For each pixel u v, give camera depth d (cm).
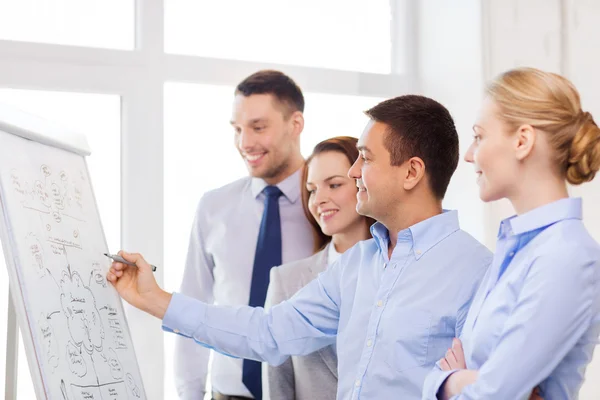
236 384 249
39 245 164
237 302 254
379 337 170
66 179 188
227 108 283
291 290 232
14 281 153
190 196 278
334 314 191
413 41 309
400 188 173
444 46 296
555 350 129
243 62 284
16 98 259
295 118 263
